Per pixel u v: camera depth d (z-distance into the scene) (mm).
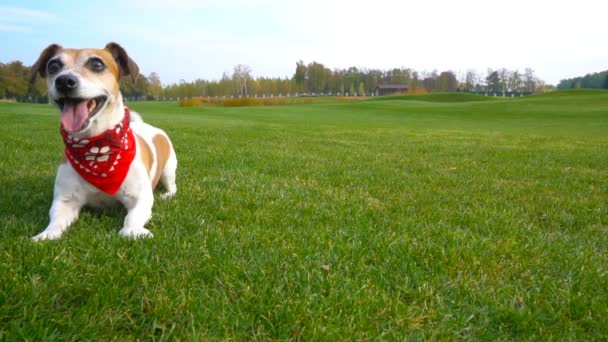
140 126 974
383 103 11016
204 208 885
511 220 913
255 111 7883
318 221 854
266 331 482
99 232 700
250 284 565
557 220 941
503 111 8164
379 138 2848
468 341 488
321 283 581
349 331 485
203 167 1380
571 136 3572
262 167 1442
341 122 5488
